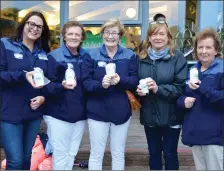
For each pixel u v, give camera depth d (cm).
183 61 362
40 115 369
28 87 357
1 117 352
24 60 352
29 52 359
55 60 363
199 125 328
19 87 353
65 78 349
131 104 368
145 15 883
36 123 371
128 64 364
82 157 508
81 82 365
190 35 842
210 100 320
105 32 360
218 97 317
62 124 365
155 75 360
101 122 364
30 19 355
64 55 366
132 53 371
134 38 884
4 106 353
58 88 350
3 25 923
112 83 345
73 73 344
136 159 518
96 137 365
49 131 371
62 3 909
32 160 441
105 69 356
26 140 372
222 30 799
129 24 888
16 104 353
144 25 883
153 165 374
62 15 909
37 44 375
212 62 334
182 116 362
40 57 364
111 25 357
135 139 582
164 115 360
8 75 341
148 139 377
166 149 369
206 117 327
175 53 364
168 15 871
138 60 372
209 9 833
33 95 360
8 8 926
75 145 383
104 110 362
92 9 905
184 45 838
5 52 348
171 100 360
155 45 362
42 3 919
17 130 355
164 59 360
